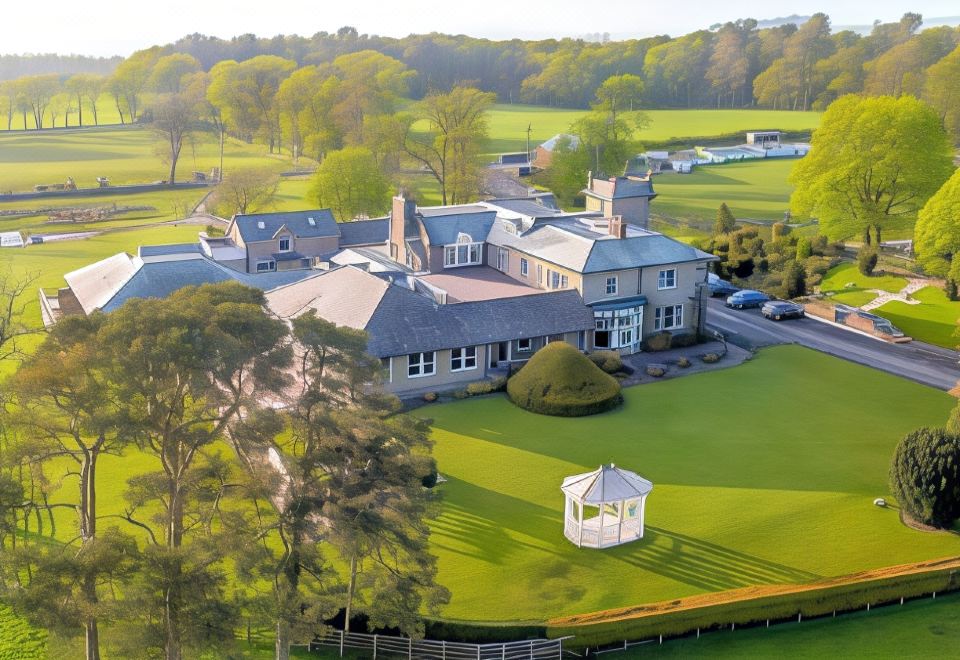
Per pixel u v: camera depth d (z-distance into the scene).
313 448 45.94
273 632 49.50
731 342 95.44
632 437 72.75
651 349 91.94
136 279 89.94
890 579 51.09
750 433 73.56
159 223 159.75
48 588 37.38
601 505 56.00
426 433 49.78
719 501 62.44
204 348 40.56
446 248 102.62
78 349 41.19
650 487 57.28
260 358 44.19
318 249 116.88
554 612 50.34
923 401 80.38
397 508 44.81
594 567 54.78
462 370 83.25
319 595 44.75
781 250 126.62
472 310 84.62
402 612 45.56
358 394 48.94
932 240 101.00
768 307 103.50
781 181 198.75
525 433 73.31
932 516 58.50
